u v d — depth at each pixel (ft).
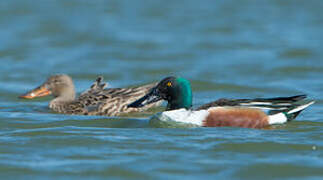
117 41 95.04
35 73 74.28
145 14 121.19
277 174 32.63
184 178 31.89
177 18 116.37
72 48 90.74
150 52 86.79
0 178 32.01
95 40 96.22
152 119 46.21
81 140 39.55
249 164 34.12
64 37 98.53
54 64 79.46
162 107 57.26
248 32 102.27
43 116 49.98
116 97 56.03
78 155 35.94
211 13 121.80
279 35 98.78
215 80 68.23
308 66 75.20
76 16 117.50
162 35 100.07
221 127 44.62
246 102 45.70
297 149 37.27
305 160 34.88
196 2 135.95
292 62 77.82
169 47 90.17
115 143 38.73
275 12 122.83
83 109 55.67
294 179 31.94
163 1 136.15
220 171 32.96
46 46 91.97
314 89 63.16
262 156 35.70
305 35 98.22
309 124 45.85
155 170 33.09
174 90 47.09
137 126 45.03
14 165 34.04
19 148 37.60
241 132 42.52
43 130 42.73
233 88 65.16
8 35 99.76
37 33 101.71
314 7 127.75
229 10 125.39
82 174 32.55
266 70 73.67
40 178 32.01
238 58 81.71
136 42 94.07
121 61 81.10
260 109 45.37
